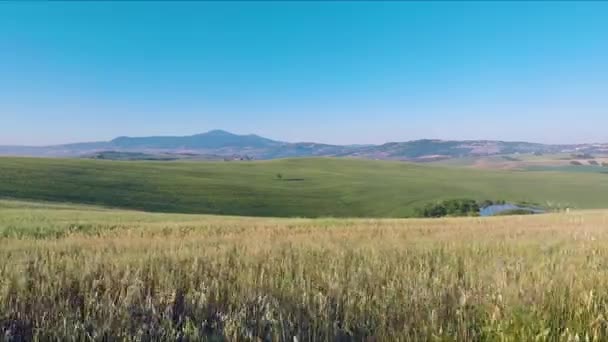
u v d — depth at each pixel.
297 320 4.66
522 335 4.16
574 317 4.59
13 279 6.13
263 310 4.98
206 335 4.28
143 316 4.71
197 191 99.94
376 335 4.30
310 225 21.84
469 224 22.33
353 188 116.75
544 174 156.00
